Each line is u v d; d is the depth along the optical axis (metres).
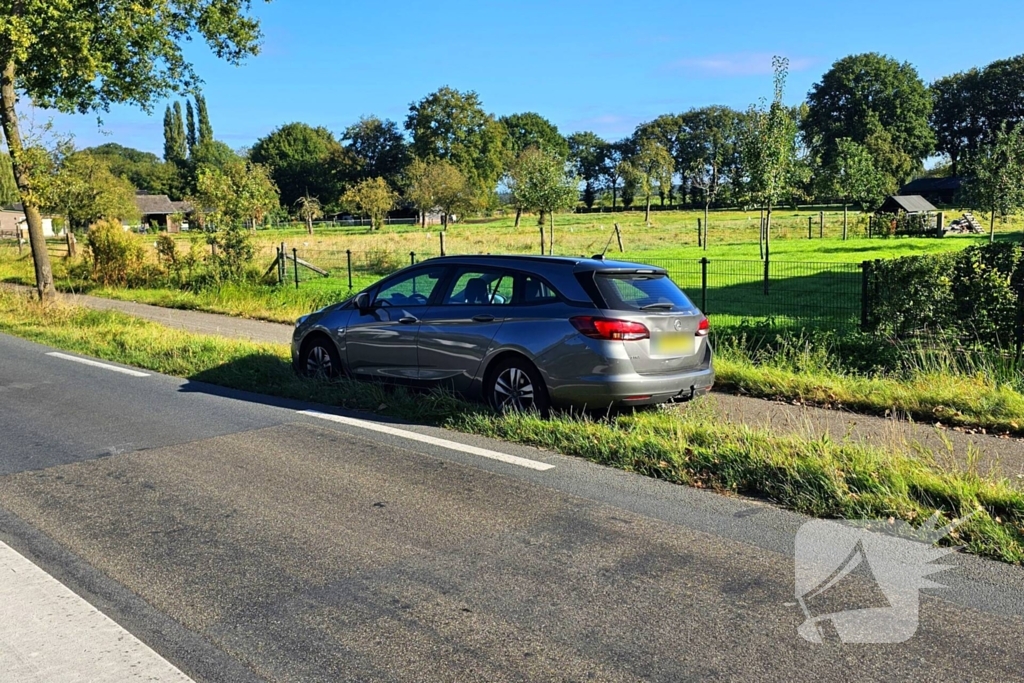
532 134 115.75
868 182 56.38
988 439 6.76
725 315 14.60
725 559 4.28
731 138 117.12
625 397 6.72
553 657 3.32
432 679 3.17
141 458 6.25
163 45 20.34
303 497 5.32
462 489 5.44
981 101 101.44
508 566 4.21
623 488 5.45
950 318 9.80
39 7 16.12
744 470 5.56
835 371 9.32
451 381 7.64
